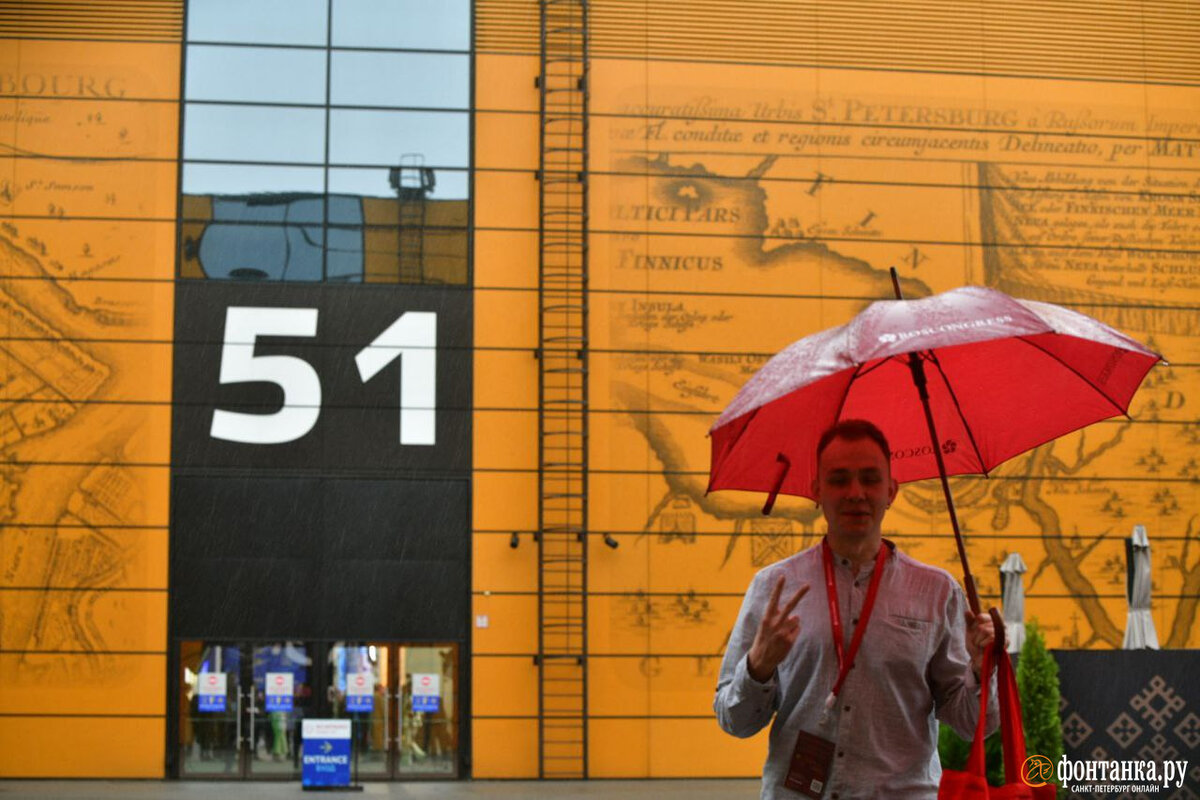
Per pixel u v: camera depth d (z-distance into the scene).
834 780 4.45
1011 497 25.64
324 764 22.66
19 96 24.95
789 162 25.98
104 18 25.22
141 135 25.05
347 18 25.62
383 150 25.42
